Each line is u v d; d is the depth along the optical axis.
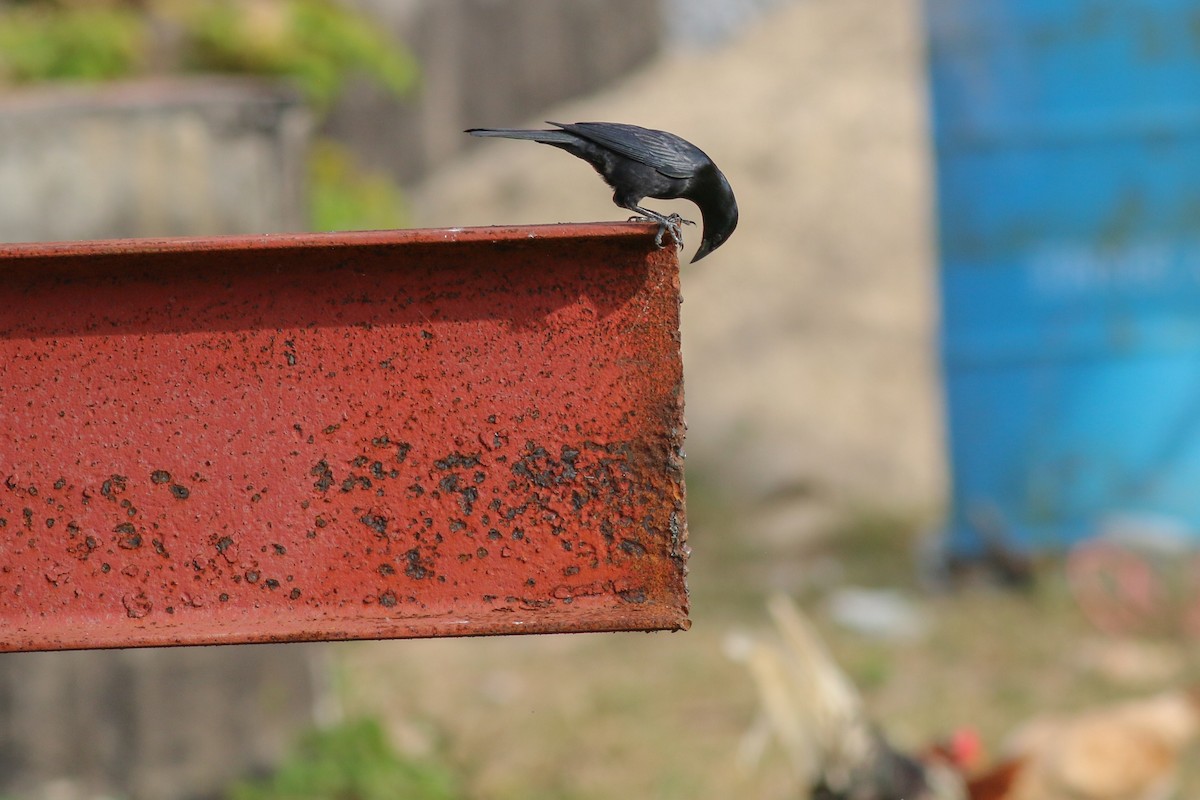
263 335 3.12
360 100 29.86
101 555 3.12
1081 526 16.33
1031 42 15.80
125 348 3.12
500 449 3.12
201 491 3.12
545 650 14.52
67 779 10.44
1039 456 16.34
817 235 25.61
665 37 32.53
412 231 3.01
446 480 3.12
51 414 3.12
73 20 14.03
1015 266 16.20
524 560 3.12
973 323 16.34
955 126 16.12
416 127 30.36
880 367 22.77
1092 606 14.95
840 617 15.11
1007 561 15.98
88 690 10.49
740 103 29.39
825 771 8.35
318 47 15.23
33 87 13.12
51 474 3.12
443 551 3.12
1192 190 15.91
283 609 3.11
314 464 3.12
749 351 23.38
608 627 3.06
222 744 10.77
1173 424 16.20
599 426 3.11
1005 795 8.80
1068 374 16.25
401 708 12.72
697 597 16.36
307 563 3.12
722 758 11.43
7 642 3.04
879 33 30.64
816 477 20.36
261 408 3.13
